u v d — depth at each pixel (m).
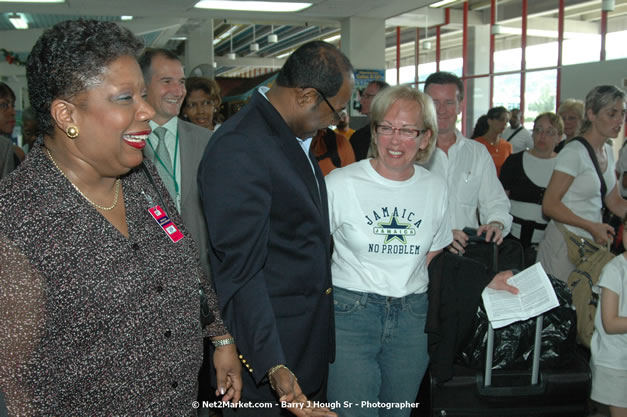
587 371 2.11
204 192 1.45
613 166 3.03
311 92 1.48
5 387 0.91
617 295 2.33
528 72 11.01
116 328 1.01
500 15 11.55
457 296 1.99
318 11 8.91
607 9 8.90
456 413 2.08
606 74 7.27
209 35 12.12
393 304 1.91
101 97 0.97
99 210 1.05
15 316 0.90
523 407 2.09
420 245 1.92
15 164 3.74
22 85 10.12
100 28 0.98
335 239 1.98
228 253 1.40
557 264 2.89
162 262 1.11
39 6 7.91
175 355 1.13
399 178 1.94
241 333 1.44
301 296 1.58
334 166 2.88
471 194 2.64
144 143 1.05
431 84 2.58
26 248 0.92
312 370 1.64
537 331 2.03
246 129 1.47
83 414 1.00
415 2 8.26
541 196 3.45
